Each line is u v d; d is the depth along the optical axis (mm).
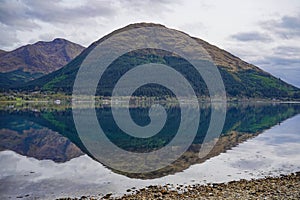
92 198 18484
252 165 27266
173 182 21984
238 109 127438
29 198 18688
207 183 21672
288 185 20297
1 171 25453
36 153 34281
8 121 75812
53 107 148500
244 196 17953
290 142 40219
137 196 18453
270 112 109000
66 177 23516
